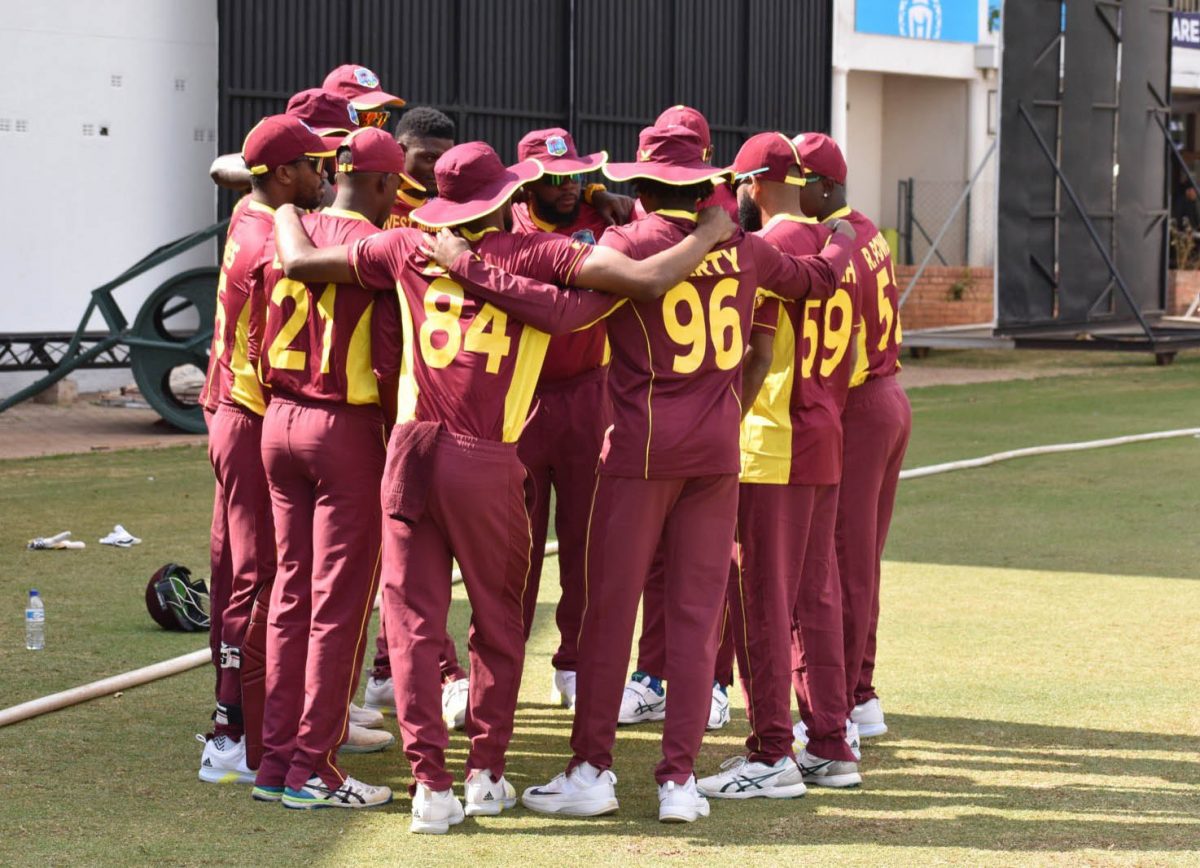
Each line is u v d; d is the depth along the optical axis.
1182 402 40.06
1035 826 11.09
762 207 12.38
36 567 20.03
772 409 11.78
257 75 40.00
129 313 40.22
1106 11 48.00
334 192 13.49
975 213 62.16
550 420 13.97
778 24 51.12
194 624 16.83
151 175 40.34
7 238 38.38
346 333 11.27
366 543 11.46
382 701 14.60
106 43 39.34
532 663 16.05
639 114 47.81
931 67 60.00
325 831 10.98
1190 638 16.67
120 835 10.80
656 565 14.14
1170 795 11.78
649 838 10.88
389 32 42.22
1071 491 26.42
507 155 45.16
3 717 13.30
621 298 11.02
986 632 16.98
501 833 10.99
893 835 10.91
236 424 12.09
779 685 11.84
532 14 45.16
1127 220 50.25
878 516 13.36
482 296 10.89
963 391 42.75
